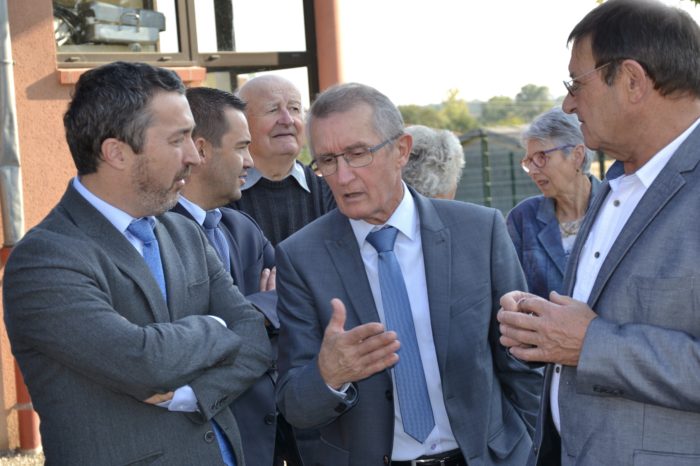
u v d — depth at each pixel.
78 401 2.22
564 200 3.82
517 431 2.63
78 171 2.38
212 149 3.13
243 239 3.35
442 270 2.52
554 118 3.77
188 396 2.33
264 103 3.87
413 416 2.47
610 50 2.01
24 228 5.23
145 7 5.90
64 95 5.48
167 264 2.45
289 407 2.36
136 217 2.38
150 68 2.35
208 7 6.15
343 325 2.37
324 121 2.46
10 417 5.34
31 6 5.34
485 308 2.54
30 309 2.19
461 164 3.38
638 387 1.90
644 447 1.96
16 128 5.16
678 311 1.91
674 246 1.93
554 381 2.26
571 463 2.08
